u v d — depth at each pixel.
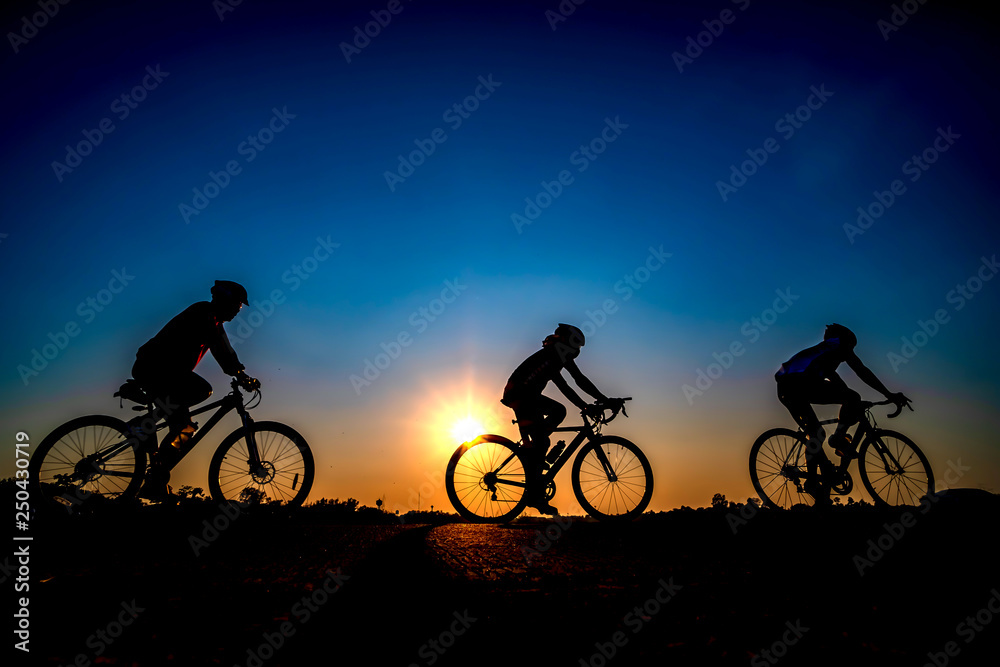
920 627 2.09
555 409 6.25
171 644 1.95
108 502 5.06
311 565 3.07
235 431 5.45
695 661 1.80
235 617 2.21
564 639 2.00
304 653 1.88
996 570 2.90
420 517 6.27
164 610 2.29
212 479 5.33
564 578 2.84
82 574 2.84
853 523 4.46
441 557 3.32
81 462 5.07
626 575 2.92
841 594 2.53
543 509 6.08
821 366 6.71
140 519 4.46
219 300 5.56
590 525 4.79
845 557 3.29
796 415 6.84
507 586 2.68
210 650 1.89
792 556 3.37
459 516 6.30
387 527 4.57
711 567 3.11
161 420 5.29
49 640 1.97
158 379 5.20
